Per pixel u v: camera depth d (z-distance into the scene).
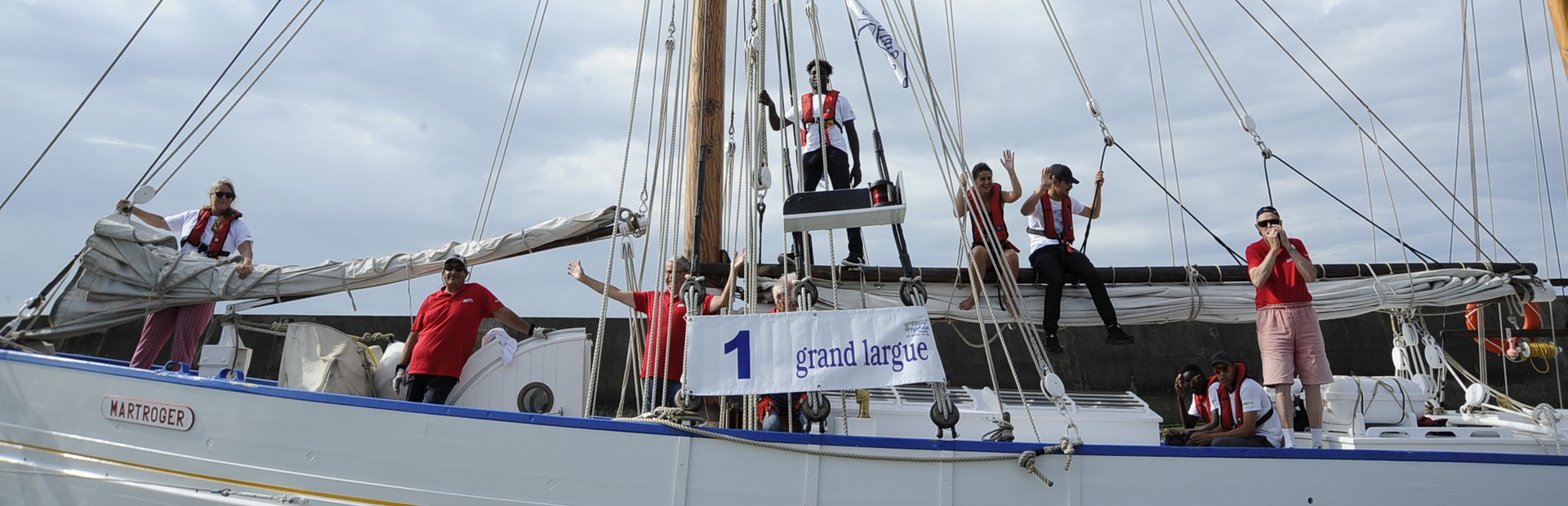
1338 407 6.72
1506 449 5.82
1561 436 5.87
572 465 4.62
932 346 4.78
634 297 5.69
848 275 6.38
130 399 5.02
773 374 4.77
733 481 4.63
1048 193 6.85
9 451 5.16
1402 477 4.92
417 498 4.63
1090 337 12.39
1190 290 6.77
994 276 6.65
